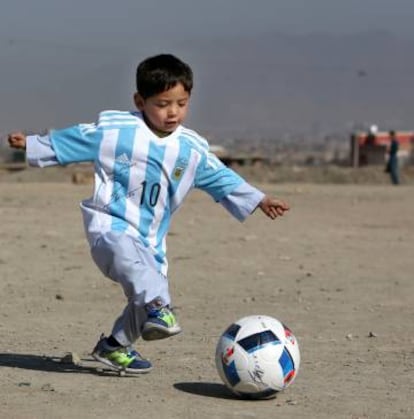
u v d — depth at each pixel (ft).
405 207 110.52
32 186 135.64
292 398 31.81
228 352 31.30
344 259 67.56
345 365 37.04
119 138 32.27
